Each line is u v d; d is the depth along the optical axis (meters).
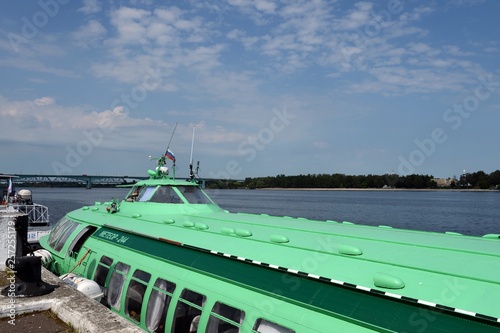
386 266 7.76
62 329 6.00
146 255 11.84
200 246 10.79
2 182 34.25
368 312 6.85
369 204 87.19
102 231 14.94
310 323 7.26
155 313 10.38
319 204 87.94
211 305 8.96
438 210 68.00
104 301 12.45
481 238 9.90
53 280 7.84
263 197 135.50
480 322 5.88
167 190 16.52
